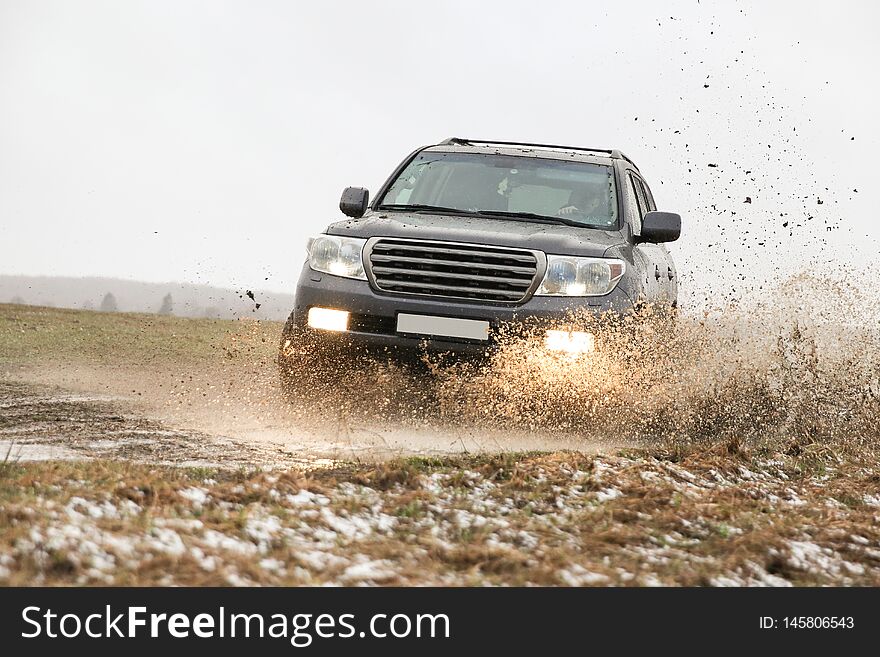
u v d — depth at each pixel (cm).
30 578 1047
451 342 2250
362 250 2338
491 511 1520
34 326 5103
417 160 2850
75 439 2155
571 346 2225
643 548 1367
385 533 1371
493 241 2298
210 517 1334
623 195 2702
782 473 2084
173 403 2738
